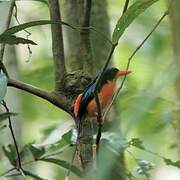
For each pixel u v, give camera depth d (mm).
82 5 6055
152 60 10875
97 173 3420
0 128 6645
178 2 4898
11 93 11289
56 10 5988
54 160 6613
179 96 9320
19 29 5137
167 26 12125
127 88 10398
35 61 15383
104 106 5656
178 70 3604
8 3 6926
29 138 14102
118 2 16031
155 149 6223
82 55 6016
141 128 9000
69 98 5844
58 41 5973
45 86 13117
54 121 11711
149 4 4559
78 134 5773
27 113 14406
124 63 14867
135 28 13344
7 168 9086
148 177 6676
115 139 6383
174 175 12477
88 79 5871
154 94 3498
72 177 8477
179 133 9359
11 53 11047
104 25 9875
